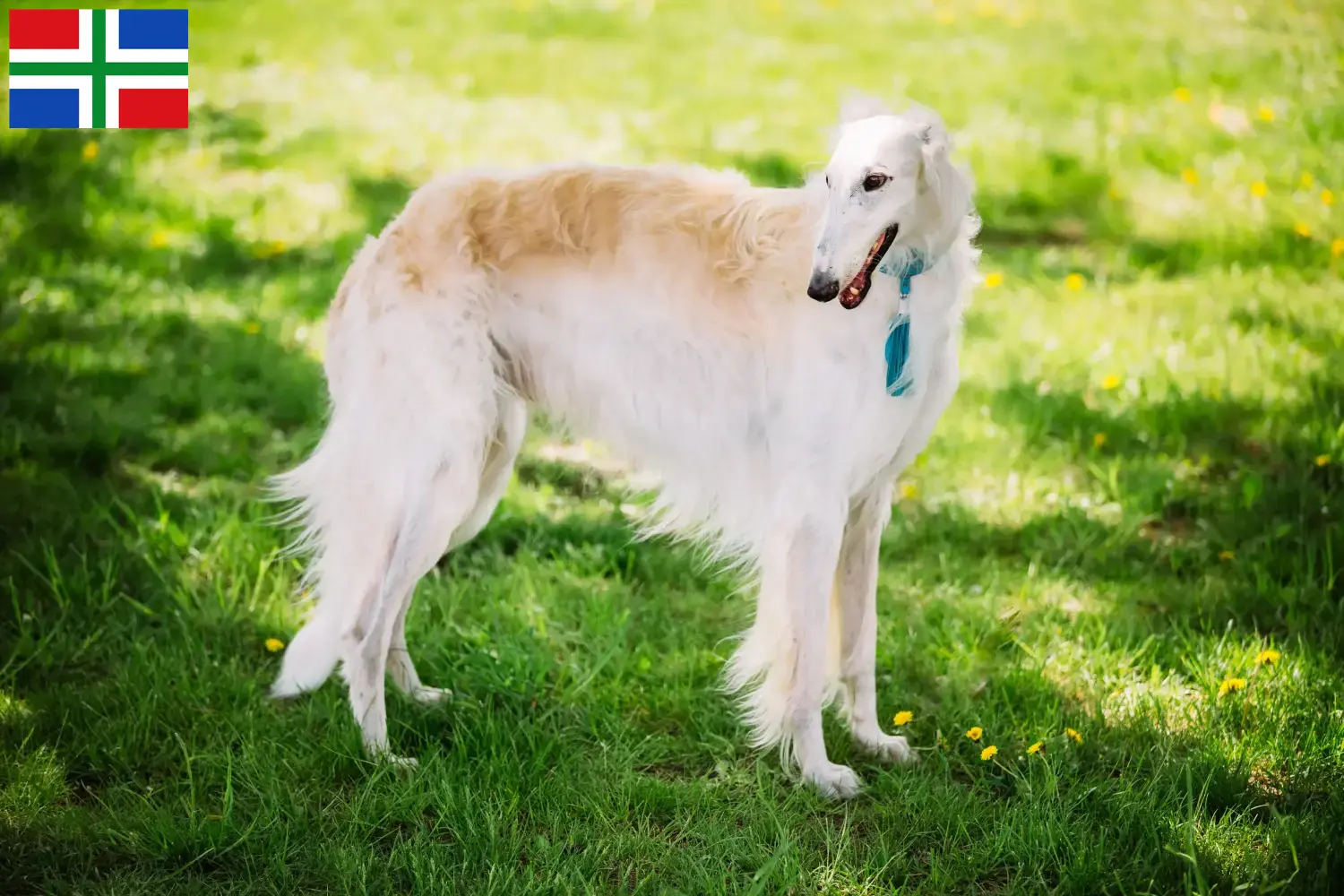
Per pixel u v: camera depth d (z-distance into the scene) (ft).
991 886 9.46
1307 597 13.28
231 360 18.54
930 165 9.55
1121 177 26.84
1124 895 9.02
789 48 35.81
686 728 11.55
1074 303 21.31
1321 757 10.70
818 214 10.29
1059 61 33.99
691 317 10.60
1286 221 24.30
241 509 15.06
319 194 25.48
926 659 12.52
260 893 9.19
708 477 10.93
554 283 10.80
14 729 10.96
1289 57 33.58
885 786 10.58
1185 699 11.87
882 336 10.11
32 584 13.15
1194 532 15.12
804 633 10.42
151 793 10.26
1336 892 9.00
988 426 17.40
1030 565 14.26
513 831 9.65
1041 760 10.71
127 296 20.53
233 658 12.26
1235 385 18.16
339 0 39.63
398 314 10.69
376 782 10.40
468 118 30.12
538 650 12.32
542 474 16.52
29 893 9.13
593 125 29.78
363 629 10.73
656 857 9.67
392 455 10.70
